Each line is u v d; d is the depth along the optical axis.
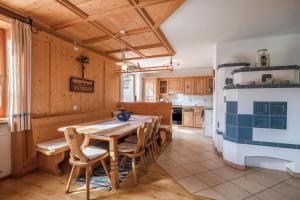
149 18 2.69
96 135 2.32
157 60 5.62
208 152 3.87
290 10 2.47
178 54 4.93
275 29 3.14
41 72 2.93
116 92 5.39
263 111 2.82
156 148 3.77
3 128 2.53
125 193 2.21
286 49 3.38
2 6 2.33
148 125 2.76
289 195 2.18
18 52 2.49
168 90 7.54
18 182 2.48
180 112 7.28
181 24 2.94
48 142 2.79
